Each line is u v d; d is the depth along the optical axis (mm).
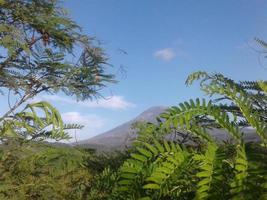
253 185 1303
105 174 2031
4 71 9039
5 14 9422
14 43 8539
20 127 3025
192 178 1500
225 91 1712
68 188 3141
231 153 1629
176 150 1479
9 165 3285
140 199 1400
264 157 1492
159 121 1712
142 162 1475
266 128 1648
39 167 3244
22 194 3184
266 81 2236
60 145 3127
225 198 1339
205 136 1699
